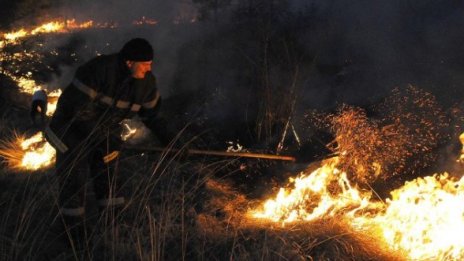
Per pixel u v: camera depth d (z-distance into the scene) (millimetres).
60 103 3760
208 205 4406
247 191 4922
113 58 3711
